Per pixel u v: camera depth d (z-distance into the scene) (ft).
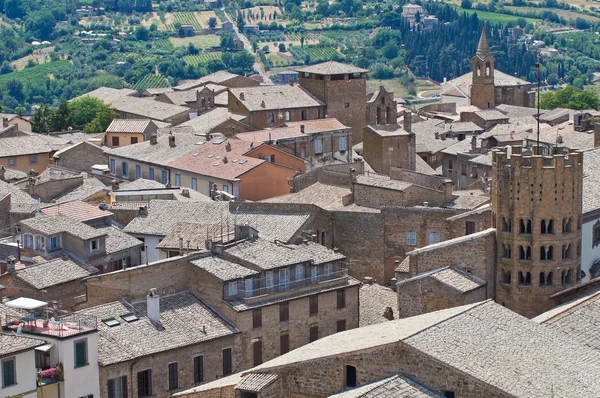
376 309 654.94
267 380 458.50
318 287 629.10
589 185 646.33
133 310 582.35
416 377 435.94
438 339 445.37
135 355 549.13
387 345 439.63
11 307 552.82
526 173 595.88
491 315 478.18
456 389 428.97
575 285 605.73
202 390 481.46
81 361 525.75
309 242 652.89
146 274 596.70
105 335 557.74
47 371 513.86
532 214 596.29
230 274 601.21
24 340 495.82
